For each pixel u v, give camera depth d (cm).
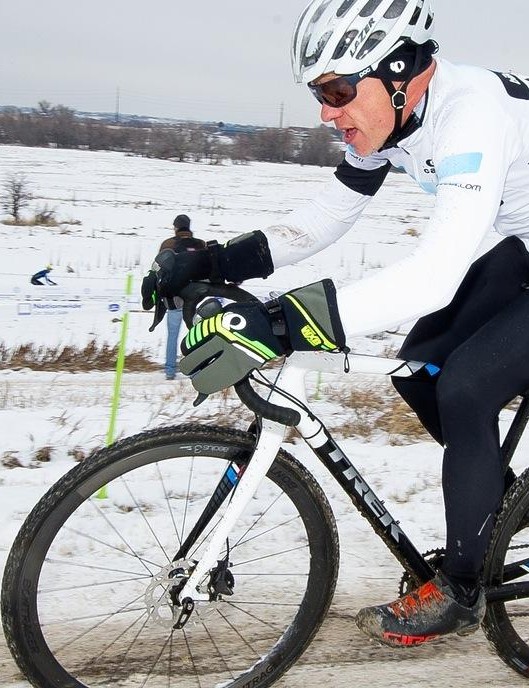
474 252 184
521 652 232
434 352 214
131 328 935
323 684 229
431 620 205
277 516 331
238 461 204
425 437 519
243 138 7325
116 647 236
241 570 284
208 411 558
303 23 191
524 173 201
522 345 197
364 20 180
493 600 219
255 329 179
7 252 1496
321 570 216
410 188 4253
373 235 2020
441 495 382
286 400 199
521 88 205
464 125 187
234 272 222
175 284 211
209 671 228
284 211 2584
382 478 402
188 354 182
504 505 217
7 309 977
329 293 182
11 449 451
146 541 305
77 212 2247
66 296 795
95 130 7269
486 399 197
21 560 187
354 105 189
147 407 580
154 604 203
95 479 191
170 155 6244
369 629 207
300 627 220
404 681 232
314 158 7044
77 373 748
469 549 203
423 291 182
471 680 235
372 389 645
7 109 7981
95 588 266
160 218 2227
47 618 246
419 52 188
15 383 685
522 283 214
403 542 218
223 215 2370
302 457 431
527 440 473
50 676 197
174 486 359
